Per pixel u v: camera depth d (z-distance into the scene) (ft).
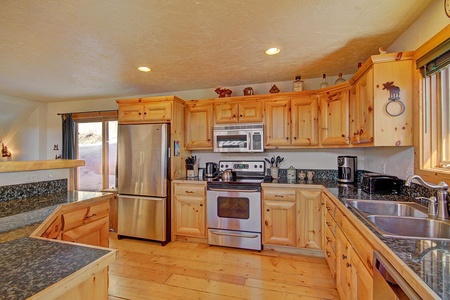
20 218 4.38
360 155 9.52
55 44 6.46
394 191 6.31
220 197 9.26
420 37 5.28
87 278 2.52
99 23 5.40
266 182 9.05
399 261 2.70
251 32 5.94
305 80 10.00
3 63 7.88
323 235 7.95
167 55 7.32
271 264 7.83
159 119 10.00
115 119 13.07
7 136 14.26
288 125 9.39
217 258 8.31
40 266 2.52
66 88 11.12
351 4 4.82
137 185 9.95
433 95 5.08
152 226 9.68
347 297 4.91
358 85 6.89
